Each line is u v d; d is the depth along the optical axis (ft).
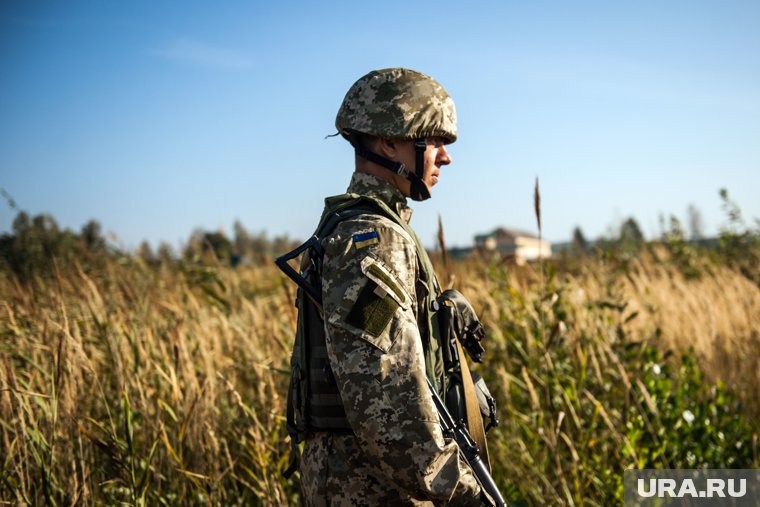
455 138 7.47
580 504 12.20
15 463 10.85
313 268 6.74
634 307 20.85
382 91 7.13
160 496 11.40
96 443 10.57
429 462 5.93
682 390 15.20
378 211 6.78
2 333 15.20
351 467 6.61
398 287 6.24
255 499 12.62
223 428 12.89
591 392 14.89
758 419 16.66
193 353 14.65
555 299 14.92
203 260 26.94
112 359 13.41
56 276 14.69
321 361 6.77
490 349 16.92
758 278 32.73
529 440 14.34
